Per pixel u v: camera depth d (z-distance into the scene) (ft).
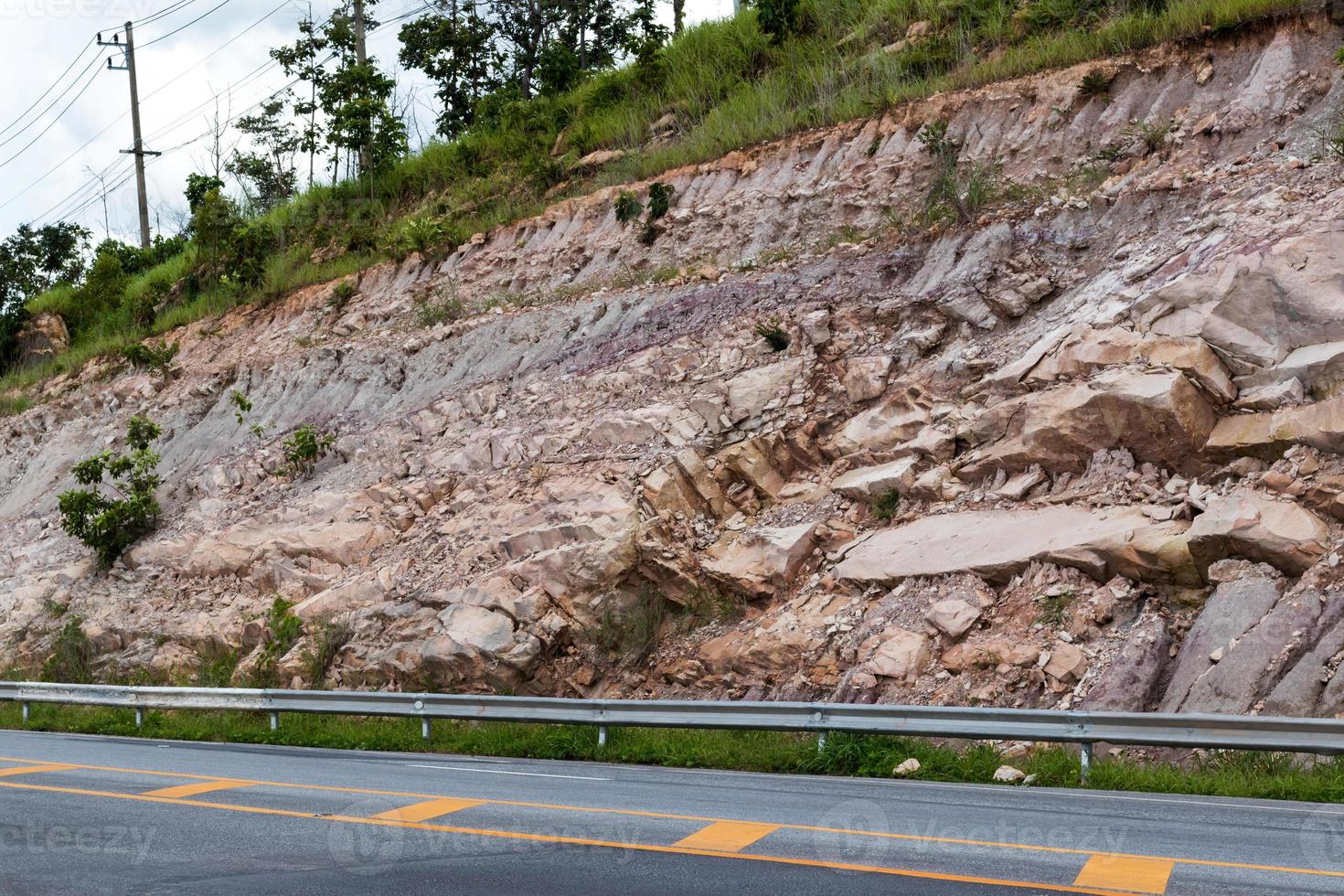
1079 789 34.37
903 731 39.19
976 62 77.36
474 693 54.03
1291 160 55.67
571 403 69.26
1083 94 67.82
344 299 98.89
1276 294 48.08
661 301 75.05
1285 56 61.41
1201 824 27.32
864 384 60.34
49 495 98.84
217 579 73.51
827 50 91.50
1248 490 44.62
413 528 67.87
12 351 134.62
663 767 41.55
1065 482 50.65
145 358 106.32
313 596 66.54
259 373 95.66
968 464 53.57
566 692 56.49
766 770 40.11
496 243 93.40
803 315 65.67
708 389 63.93
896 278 65.36
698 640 55.31
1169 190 59.16
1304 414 45.11
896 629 48.24
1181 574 44.21
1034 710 37.17
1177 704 40.50
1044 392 51.75
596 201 88.28
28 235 165.78
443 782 35.94
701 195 82.28
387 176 117.60
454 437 73.41
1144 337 50.65
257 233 115.75
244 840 26.43
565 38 135.54
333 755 45.47
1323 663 38.06
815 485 58.80
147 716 59.52
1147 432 48.34
